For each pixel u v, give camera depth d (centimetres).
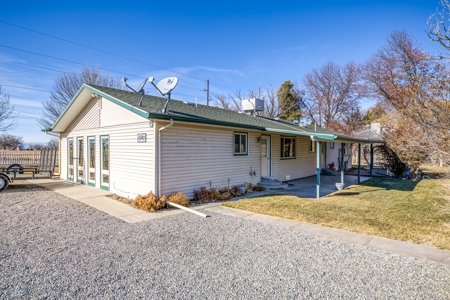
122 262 375
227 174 968
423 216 638
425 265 371
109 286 308
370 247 441
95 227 540
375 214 658
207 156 890
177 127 793
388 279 330
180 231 520
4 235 484
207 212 675
